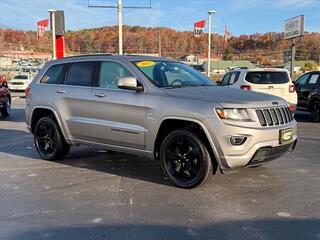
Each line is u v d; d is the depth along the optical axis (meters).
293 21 25.09
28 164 7.52
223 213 4.89
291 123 6.09
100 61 7.02
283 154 6.05
